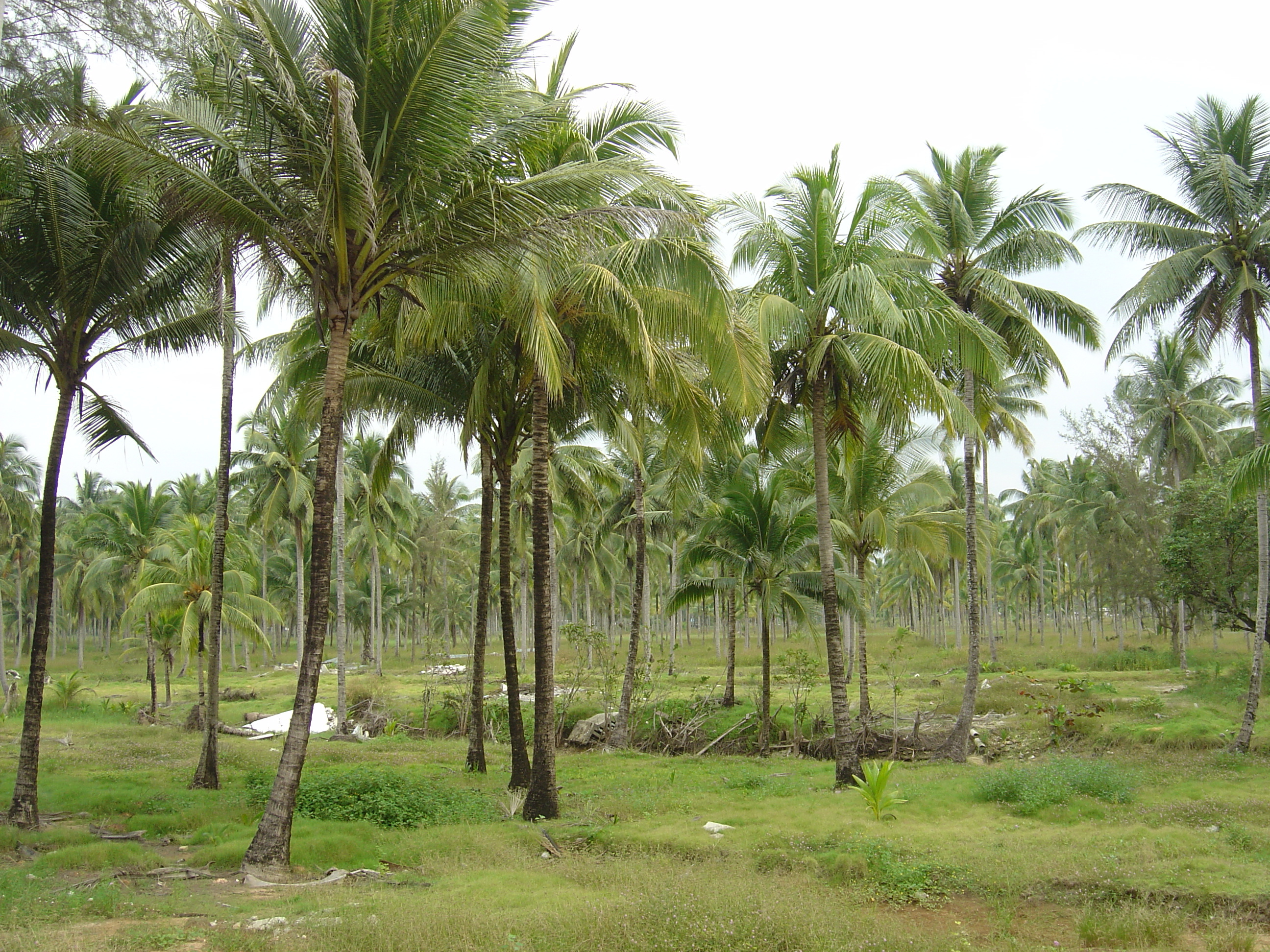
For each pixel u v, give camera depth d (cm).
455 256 1026
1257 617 1662
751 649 5494
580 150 1278
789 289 1566
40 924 691
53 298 1193
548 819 1238
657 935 640
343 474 2714
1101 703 2241
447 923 660
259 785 1386
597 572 4500
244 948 623
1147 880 840
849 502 2211
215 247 1279
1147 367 3259
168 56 983
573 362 1301
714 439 1484
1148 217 1827
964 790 1370
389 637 8319
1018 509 5378
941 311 1498
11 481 4256
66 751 2012
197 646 2711
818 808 1274
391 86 933
